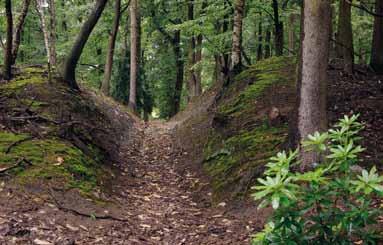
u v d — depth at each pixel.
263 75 13.60
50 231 5.49
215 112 12.82
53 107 10.66
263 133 9.77
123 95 27.14
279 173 3.12
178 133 15.54
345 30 13.34
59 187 7.05
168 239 6.18
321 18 6.88
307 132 6.95
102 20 25.27
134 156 12.11
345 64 13.38
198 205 8.16
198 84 27.28
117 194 8.19
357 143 8.30
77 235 5.63
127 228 6.38
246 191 7.69
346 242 3.31
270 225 3.38
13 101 10.30
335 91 11.83
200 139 12.55
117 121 15.28
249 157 8.84
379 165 7.30
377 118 9.78
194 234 6.43
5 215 5.59
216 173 9.28
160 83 30.69
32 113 9.73
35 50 25.22
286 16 19.70
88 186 7.63
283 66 14.25
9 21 11.92
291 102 11.02
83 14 24.75
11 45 12.23
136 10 23.09
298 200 3.29
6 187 6.47
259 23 21.70
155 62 31.23
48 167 7.53
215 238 6.19
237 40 14.41
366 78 13.33
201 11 21.30
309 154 6.66
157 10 28.36
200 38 25.88
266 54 24.97
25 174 7.04
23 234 5.16
